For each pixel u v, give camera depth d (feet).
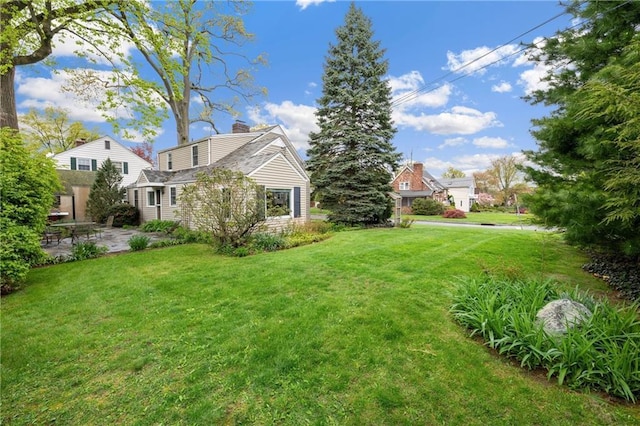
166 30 28.55
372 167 46.73
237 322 11.39
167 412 6.79
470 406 6.79
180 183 46.88
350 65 44.98
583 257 20.84
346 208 45.39
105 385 7.86
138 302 13.85
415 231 37.96
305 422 6.43
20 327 11.37
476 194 139.74
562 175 18.90
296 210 42.32
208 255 24.71
